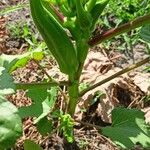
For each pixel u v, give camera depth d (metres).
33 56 0.39
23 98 0.52
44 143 0.47
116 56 0.58
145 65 0.57
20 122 0.24
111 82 0.52
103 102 0.50
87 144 0.48
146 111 0.51
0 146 0.24
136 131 0.38
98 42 0.36
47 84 0.37
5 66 0.36
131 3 0.62
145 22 0.34
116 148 0.47
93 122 0.50
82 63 0.37
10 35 0.60
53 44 0.36
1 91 0.26
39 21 0.35
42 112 0.38
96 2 0.35
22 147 0.47
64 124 0.40
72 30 0.35
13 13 0.63
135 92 0.53
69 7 0.35
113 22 0.62
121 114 0.39
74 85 0.38
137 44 0.60
